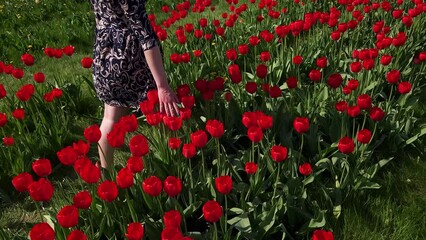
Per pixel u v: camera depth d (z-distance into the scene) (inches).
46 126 169.3
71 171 161.2
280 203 116.0
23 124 179.3
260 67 150.3
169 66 205.8
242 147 150.1
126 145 169.5
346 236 114.0
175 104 121.0
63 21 331.0
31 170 157.0
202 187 123.0
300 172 125.5
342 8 283.1
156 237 110.4
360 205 123.3
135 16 112.2
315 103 162.2
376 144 145.4
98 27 127.3
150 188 94.3
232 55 169.9
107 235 112.7
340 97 165.8
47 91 193.5
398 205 125.3
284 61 196.1
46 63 263.7
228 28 244.5
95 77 131.5
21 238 116.3
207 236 111.4
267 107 164.1
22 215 140.0
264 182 128.0
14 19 340.2
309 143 144.6
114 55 124.1
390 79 146.3
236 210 116.0
